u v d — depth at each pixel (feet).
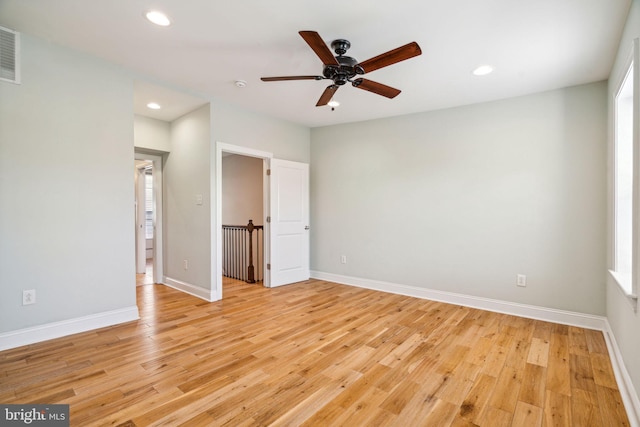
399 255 14.37
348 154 16.05
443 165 13.20
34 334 8.63
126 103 10.23
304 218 16.88
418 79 10.39
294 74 10.56
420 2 6.67
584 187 10.41
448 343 8.94
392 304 12.69
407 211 14.14
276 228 15.56
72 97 9.18
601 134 10.15
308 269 17.22
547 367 7.58
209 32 8.07
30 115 8.48
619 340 7.65
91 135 9.56
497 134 11.99
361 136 15.60
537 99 11.24
